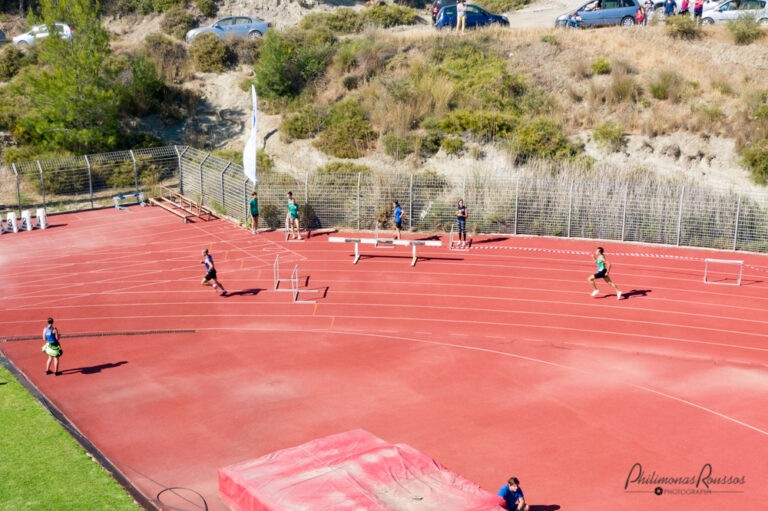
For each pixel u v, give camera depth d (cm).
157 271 2797
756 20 4788
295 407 1762
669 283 2669
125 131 4356
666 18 4741
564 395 1820
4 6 5950
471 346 2125
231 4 5769
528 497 1389
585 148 3828
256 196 3222
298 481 1277
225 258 2953
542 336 2197
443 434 1630
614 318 2336
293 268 2819
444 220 3356
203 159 3800
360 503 1191
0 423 1661
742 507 1362
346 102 4262
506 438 1614
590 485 1433
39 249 3095
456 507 1190
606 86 4181
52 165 3897
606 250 3083
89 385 1888
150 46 4925
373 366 1992
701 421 1694
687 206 3162
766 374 1950
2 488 1398
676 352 2088
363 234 3312
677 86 4138
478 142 3872
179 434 1641
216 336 2206
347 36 5175
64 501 1358
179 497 1396
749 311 2400
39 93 4038
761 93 4006
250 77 4759
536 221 3288
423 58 4588
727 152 3719
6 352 2098
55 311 2412
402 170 3784
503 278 2708
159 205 3731
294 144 4122
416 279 2694
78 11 4000
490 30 4841
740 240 3130
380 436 1623
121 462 1523
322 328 2261
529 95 4203
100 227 3425
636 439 1611
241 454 1555
